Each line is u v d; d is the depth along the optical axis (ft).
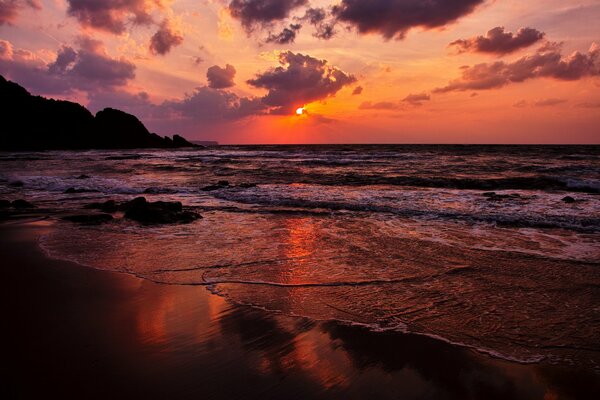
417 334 12.55
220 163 106.42
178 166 96.53
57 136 249.14
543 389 9.70
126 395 9.30
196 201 44.01
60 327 13.03
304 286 16.93
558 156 120.67
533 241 24.97
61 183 60.85
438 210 35.81
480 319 13.66
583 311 14.26
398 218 32.94
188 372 10.30
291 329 12.86
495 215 33.19
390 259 20.98
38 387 9.60
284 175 72.23
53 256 21.86
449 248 23.26
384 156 124.88
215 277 18.15
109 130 277.64
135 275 18.48
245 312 14.23
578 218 31.55
